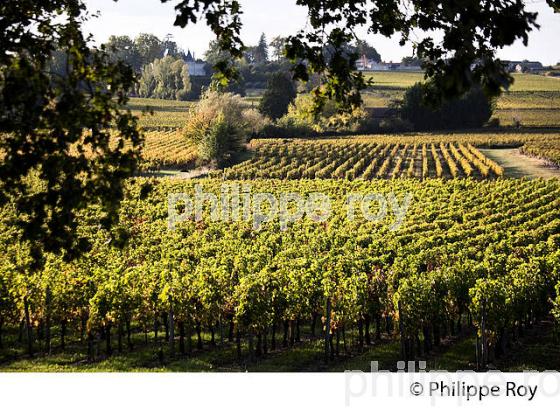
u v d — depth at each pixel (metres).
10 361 25.30
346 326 26.94
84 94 10.26
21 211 9.88
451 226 50.06
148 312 27.36
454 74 8.17
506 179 75.75
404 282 26.27
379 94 170.38
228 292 28.05
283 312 26.78
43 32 11.00
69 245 10.05
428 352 26.53
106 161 10.46
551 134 115.19
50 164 9.84
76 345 28.17
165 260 35.22
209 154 92.50
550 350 26.11
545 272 31.55
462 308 29.03
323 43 11.84
